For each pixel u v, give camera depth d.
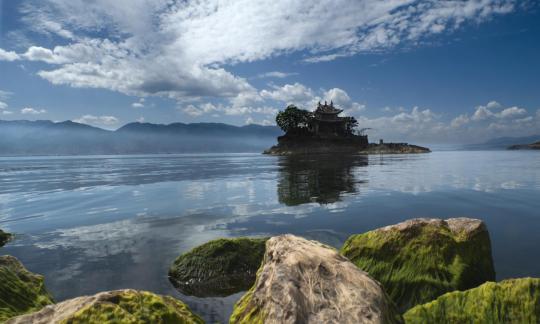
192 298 6.58
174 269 7.84
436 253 6.13
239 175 40.31
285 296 2.98
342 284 3.20
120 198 22.00
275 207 16.91
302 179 31.48
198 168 62.09
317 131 136.75
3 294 4.00
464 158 80.94
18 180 38.34
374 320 2.84
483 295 4.06
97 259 9.16
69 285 7.38
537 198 18.17
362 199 18.78
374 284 3.33
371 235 6.84
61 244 10.84
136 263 8.77
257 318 3.02
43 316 2.72
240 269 7.64
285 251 3.70
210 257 7.80
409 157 91.25
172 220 14.39
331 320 2.79
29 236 12.05
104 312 2.71
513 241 10.01
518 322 3.71
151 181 34.78
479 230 6.55
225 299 6.51
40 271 8.27
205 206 17.89
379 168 45.34
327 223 12.99
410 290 5.87
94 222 14.32
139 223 13.92
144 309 2.93
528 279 3.99
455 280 5.77
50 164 93.19
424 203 17.28
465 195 19.84
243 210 16.38
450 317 4.03
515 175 32.38
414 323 4.09
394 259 6.31
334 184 26.53
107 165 82.88
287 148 137.00
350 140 135.62
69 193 25.30
